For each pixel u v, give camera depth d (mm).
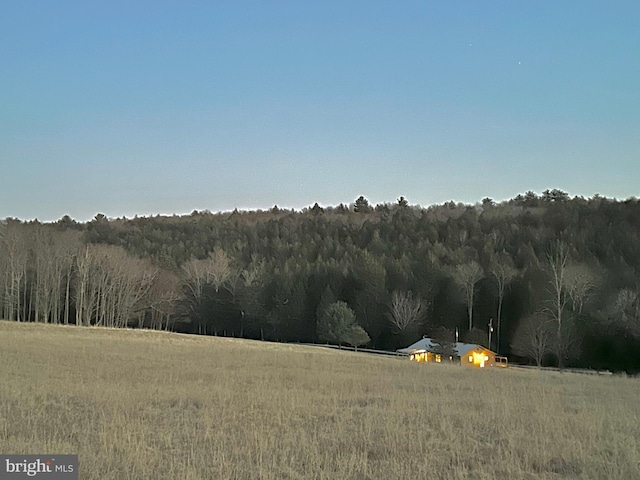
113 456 10617
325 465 10492
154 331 65500
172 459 10648
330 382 24344
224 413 15398
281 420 14953
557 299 56750
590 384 28141
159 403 17188
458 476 10102
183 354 37281
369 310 73625
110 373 24609
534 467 11219
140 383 21594
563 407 18719
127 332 60688
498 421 15484
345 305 68688
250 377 25547
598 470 10742
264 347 52438
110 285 78000
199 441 12352
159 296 80750
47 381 20688
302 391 20672
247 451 11438
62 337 47312
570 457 11688
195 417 15258
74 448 11125
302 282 79750
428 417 16125
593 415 16703
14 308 77562
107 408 15758
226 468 10023
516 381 28453
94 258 77562
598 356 54906
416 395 21109
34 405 15562
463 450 12102
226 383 22375
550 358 58688
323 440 12703
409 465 10820
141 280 81188
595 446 12359
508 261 74125
